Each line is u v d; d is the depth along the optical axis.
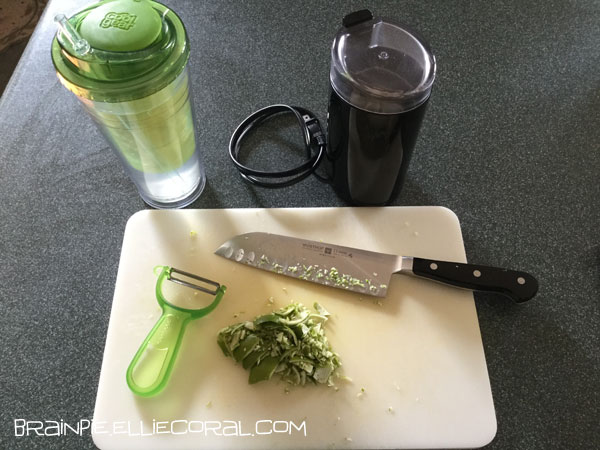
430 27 0.82
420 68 0.49
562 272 0.61
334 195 0.67
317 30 0.81
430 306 0.58
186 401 0.53
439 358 0.55
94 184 0.67
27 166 0.68
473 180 0.68
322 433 0.51
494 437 0.51
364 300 0.58
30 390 0.54
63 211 0.65
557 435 0.52
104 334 0.58
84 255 0.62
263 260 0.60
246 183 0.68
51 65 0.77
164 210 0.63
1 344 0.57
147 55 0.42
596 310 0.58
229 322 0.57
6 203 0.66
